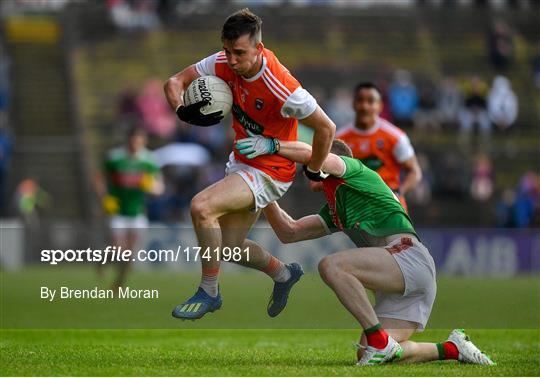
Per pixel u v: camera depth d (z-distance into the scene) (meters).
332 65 120.00
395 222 26.48
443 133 110.44
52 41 120.56
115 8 124.31
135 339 34.38
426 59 128.12
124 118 104.44
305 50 127.75
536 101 122.88
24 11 123.38
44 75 115.88
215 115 26.89
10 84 113.44
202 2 130.00
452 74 126.06
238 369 24.61
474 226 98.81
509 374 24.56
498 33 125.25
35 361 25.98
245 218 28.08
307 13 132.25
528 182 97.19
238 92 26.86
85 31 123.88
